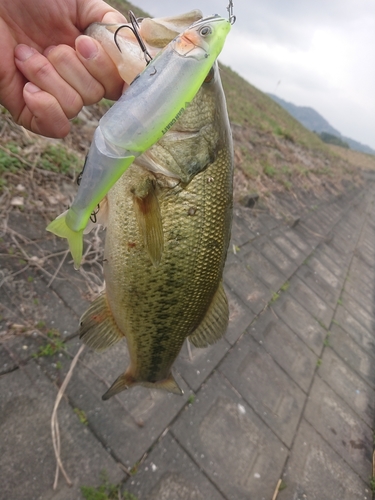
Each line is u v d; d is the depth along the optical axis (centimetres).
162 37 26
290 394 87
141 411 61
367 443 88
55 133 29
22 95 31
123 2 281
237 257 123
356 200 388
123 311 36
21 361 55
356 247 232
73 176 94
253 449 69
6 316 59
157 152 28
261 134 285
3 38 28
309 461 75
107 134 21
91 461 51
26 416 51
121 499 50
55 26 30
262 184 195
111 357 64
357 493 75
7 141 88
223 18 22
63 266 73
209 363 79
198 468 60
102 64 27
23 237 72
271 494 64
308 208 229
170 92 21
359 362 117
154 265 32
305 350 105
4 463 46
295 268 146
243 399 77
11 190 78
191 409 68
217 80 29
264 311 108
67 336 63
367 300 167
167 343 39
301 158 333
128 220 31
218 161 31
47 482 47
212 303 38
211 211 32
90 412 56
